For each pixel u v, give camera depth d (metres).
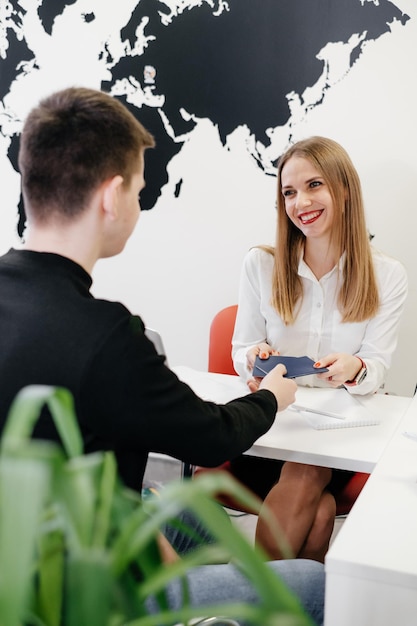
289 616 0.48
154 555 0.62
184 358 3.13
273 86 2.80
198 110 2.91
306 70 2.75
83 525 0.49
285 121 2.81
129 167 1.13
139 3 2.89
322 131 2.78
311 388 2.03
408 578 0.98
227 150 2.90
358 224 2.11
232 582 1.20
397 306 2.18
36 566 0.56
